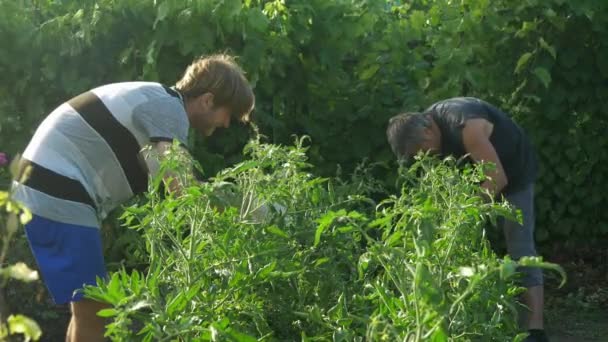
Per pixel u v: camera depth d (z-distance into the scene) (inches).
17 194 137.8
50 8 222.5
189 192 92.5
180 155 97.7
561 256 272.8
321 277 95.5
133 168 139.1
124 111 136.1
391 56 236.7
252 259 93.0
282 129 231.5
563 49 246.5
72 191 136.3
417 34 238.5
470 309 83.7
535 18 242.7
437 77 236.2
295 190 103.8
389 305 82.6
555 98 248.4
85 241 138.5
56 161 136.6
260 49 217.8
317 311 86.9
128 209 96.7
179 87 144.7
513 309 83.7
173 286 95.1
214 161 221.5
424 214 86.9
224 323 84.7
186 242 98.5
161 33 213.8
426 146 177.2
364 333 85.2
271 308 95.3
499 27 240.4
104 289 90.5
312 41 229.8
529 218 192.4
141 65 221.3
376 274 108.6
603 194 261.9
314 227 99.5
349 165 237.6
